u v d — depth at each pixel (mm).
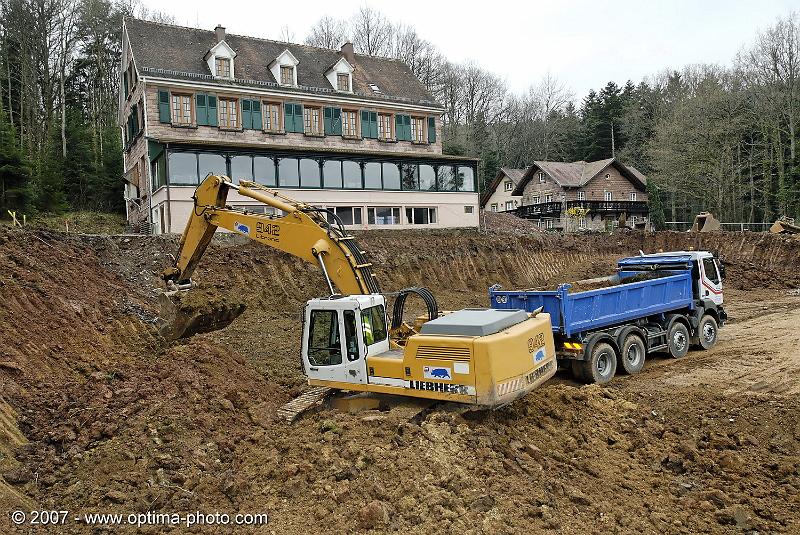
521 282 25953
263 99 27250
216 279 17953
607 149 66250
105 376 10367
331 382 8945
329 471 7070
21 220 25109
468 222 29594
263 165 23781
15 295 11844
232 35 30109
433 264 24016
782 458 8352
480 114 70938
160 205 22500
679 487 7461
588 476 7609
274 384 11922
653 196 48844
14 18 36656
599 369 12156
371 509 6086
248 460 7898
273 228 10328
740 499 7113
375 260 22609
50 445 8117
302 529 6117
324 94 28750
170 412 8703
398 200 27328
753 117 45469
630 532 6254
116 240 17422
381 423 8203
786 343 15227
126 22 27016
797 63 44000
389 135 31156
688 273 14898
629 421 9453
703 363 13648
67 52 39781
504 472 7242
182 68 26156
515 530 6008
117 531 6219
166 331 11898
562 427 8953
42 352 10906
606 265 29078
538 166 51000
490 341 7617
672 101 62281
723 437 9016
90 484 7133
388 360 8453
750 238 32000
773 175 44688
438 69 66750
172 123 25047
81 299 13453
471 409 8031
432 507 6309
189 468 7570
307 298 19531
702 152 45156
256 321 17172
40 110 37844
